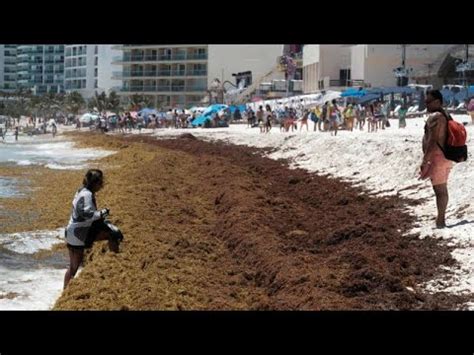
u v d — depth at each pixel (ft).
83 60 485.97
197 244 47.44
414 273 36.81
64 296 35.42
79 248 37.88
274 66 374.84
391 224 49.24
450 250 39.75
